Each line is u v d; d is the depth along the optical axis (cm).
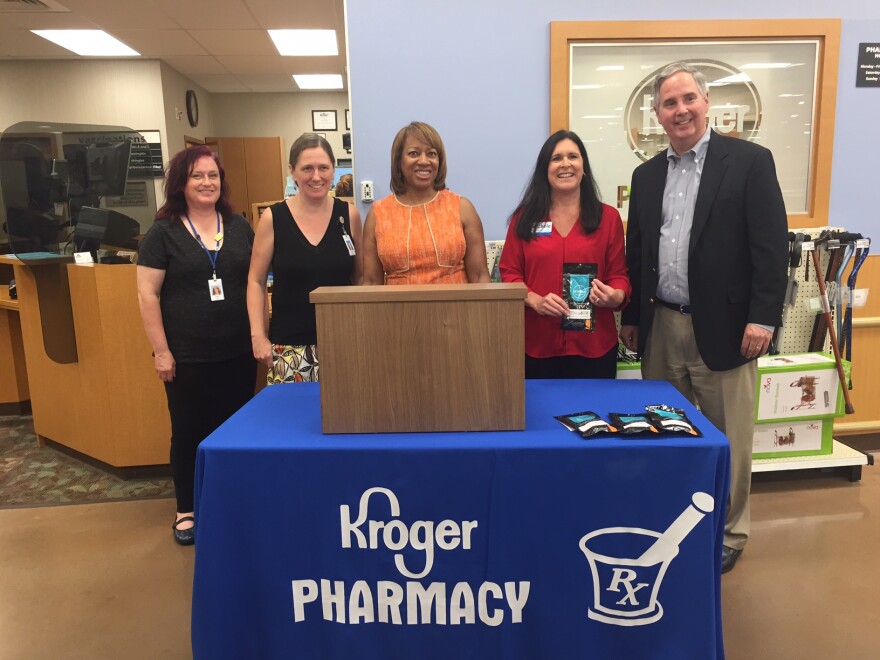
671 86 187
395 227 202
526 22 276
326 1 484
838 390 270
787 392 266
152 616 198
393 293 126
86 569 225
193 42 601
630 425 130
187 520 246
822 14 280
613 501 127
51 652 181
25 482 304
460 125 284
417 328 128
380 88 279
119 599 207
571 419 136
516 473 126
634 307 217
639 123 287
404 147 197
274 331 216
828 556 224
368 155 285
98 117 677
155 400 298
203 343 228
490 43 278
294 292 212
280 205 213
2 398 406
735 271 188
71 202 319
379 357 129
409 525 128
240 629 132
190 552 236
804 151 294
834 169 296
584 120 286
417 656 134
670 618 130
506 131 285
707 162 189
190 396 232
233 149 820
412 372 130
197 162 222
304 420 143
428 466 126
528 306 196
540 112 284
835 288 273
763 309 181
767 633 182
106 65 668
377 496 127
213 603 129
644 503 127
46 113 671
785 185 296
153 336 225
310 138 208
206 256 226
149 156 380
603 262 204
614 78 283
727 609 194
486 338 129
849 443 320
